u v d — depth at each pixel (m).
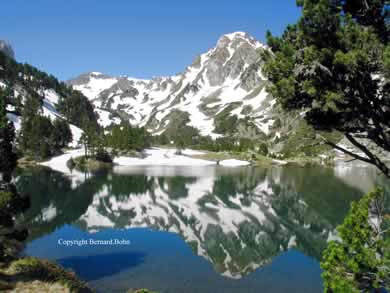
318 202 52.97
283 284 20.77
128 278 20.56
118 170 109.00
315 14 10.02
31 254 24.36
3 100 14.65
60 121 155.25
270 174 101.38
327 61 9.90
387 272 8.77
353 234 9.43
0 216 14.21
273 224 39.56
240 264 24.52
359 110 10.30
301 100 11.17
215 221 40.62
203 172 107.69
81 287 16.95
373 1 10.52
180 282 20.33
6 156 14.39
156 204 50.59
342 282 8.74
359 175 96.00
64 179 76.69
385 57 9.03
